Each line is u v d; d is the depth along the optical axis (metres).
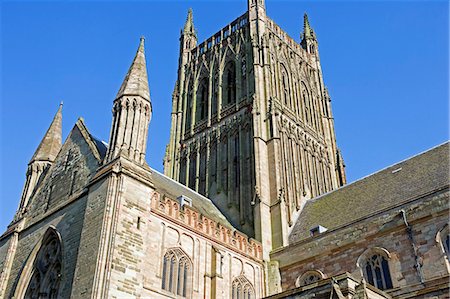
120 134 50.56
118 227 42.91
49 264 49.00
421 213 49.00
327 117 94.94
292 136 79.44
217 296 50.34
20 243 56.47
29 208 60.06
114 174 46.28
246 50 88.12
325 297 39.38
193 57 101.06
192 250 51.53
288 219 67.12
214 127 84.00
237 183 73.31
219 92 87.56
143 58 58.81
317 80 99.69
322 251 55.88
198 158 82.31
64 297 42.72
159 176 68.38
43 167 66.06
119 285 40.34
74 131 60.47
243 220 67.31
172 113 94.06
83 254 42.84
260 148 72.38
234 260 56.31
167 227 49.75
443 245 46.44
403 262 48.00
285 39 96.75
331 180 84.81
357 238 53.12
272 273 58.72
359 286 38.38
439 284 41.69
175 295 47.00
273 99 79.44
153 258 46.06
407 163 62.62
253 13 92.12
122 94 53.53
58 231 50.06
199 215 54.56
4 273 54.34
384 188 60.38
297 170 75.88
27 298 49.69
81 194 49.38
